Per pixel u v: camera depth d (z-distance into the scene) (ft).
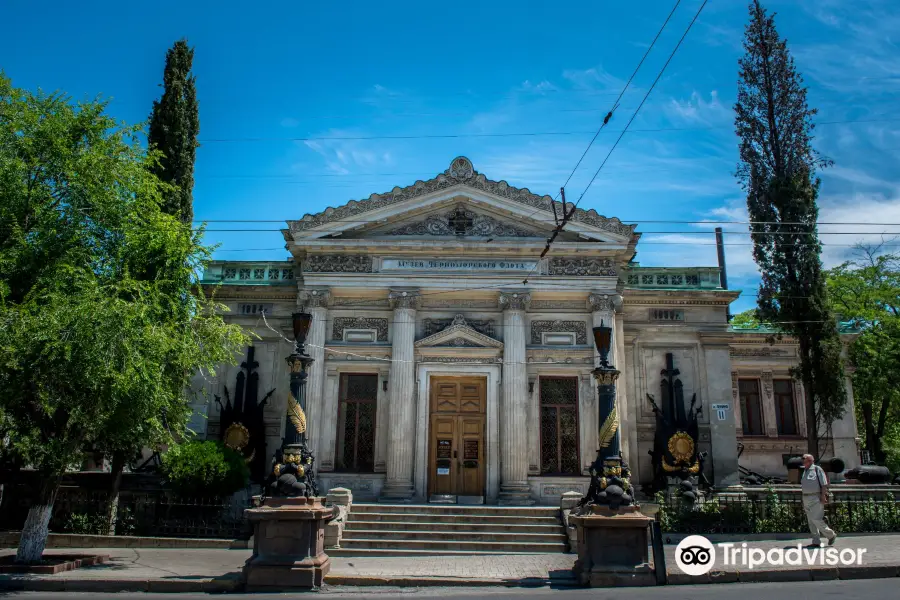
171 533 63.82
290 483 43.83
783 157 81.30
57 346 45.19
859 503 63.93
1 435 52.54
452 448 78.84
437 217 81.71
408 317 79.15
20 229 53.06
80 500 64.90
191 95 83.97
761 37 83.97
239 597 39.58
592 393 78.02
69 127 56.75
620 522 43.42
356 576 44.14
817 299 77.82
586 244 79.15
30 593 41.16
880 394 105.29
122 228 56.08
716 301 87.15
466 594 40.16
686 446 79.46
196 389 84.02
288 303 86.12
